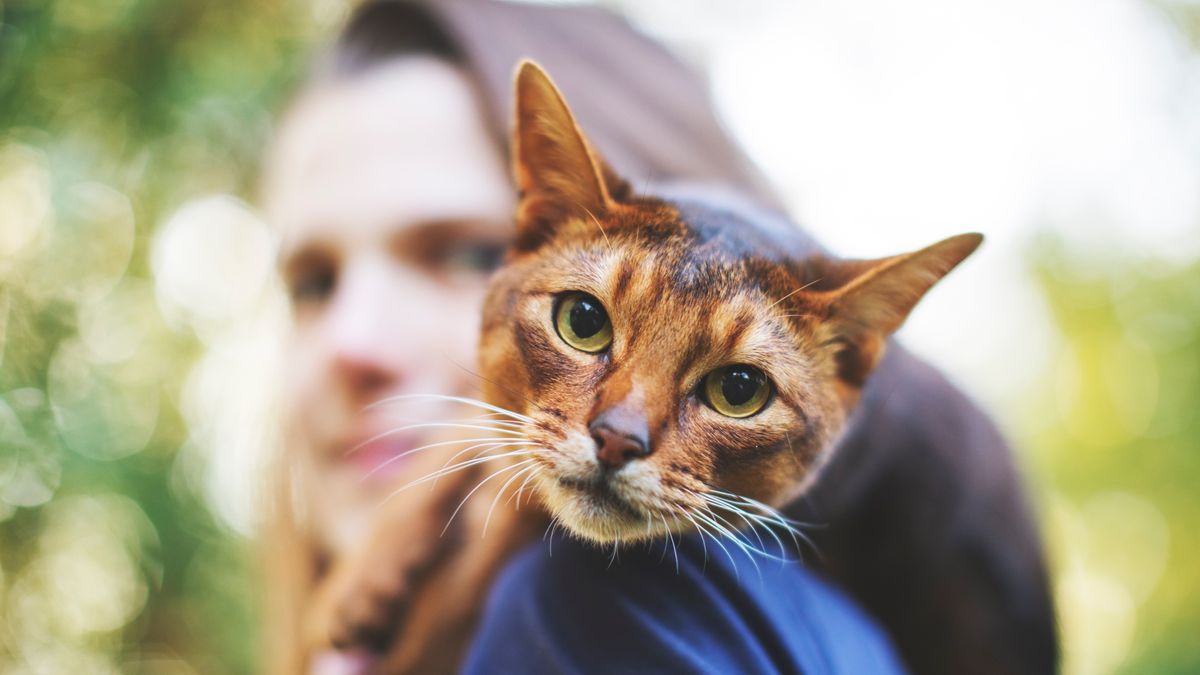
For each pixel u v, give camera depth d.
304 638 0.38
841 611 0.28
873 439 0.31
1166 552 1.36
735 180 0.37
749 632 0.25
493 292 0.30
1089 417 1.42
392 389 0.36
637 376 0.27
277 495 0.41
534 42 0.38
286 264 0.40
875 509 0.31
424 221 0.37
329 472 0.38
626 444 0.26
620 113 0.36
